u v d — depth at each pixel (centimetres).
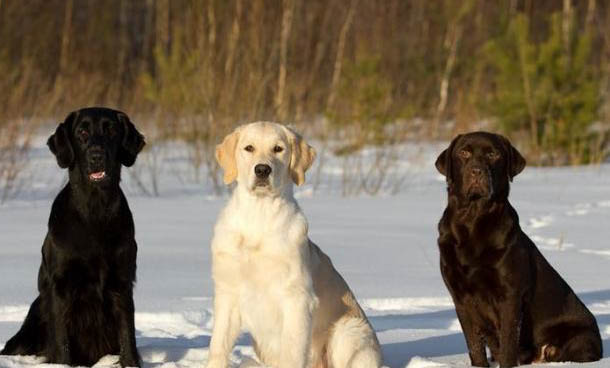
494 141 743
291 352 684
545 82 2391
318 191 1897
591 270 1100
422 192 1897
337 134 2556
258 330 700
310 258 708
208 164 1945
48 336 748
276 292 688
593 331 755
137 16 4366
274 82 2320
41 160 2267
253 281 688
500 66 2514
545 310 749
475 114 2686
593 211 1586
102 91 3055
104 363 762
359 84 2523
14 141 1958
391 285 1002
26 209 1595
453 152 753
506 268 717
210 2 2592
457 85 3206
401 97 2902
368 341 719
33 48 3622
